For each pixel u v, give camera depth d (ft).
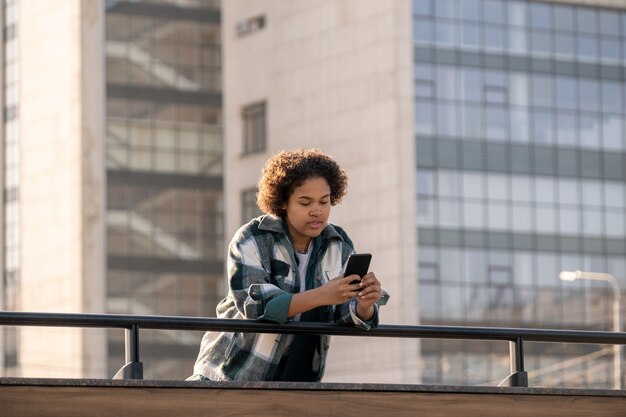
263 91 212.23
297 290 20.51
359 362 192.34
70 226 208.85
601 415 21.35
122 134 210.79
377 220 196.24
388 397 20.03
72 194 209.15
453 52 199.41
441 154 196.75
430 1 199.00
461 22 200.44
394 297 191.93
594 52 206.18
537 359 188.44
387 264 194.29
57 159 213.25
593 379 186.80
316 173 20.15
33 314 19.19
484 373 188.75
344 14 202.90
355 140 200.44
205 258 211.61
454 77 198.80
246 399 19.26
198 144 213.87
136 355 19.62
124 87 211.61
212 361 20.72
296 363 20.80
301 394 19.54
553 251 199.72
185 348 204.85
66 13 213.25
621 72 207.41
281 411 19.42
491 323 194.29
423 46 198.08
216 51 216.95
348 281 19.70
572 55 204.95
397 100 195.52
